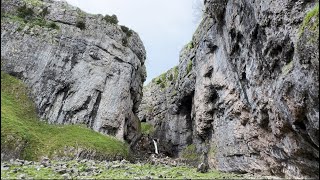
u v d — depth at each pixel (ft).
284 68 75.10
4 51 132.36
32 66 135.23
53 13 152.87
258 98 95.20
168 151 211.61
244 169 114.21
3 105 116.37
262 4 84.58
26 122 117.91
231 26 112.37
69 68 144.15
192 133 197.16
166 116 236.84
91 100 145.69
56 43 144.77
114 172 75.66
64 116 135.23
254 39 94.79
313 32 57.98
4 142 95.86
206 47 151.94
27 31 140.56
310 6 68.80
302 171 77.10
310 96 60.70
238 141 118.62
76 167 79.97
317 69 56.80
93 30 159.84
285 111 74.18
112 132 148.97
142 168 84.84
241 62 108.58
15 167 74.13
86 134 127.85
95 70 152.35
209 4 132.16
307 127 65.87
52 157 104.88
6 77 128.47
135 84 182.60
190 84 187.21
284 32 75.25
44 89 134.00
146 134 236.22
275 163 92.84
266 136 96.58
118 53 165.58
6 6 143.43
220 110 138.00
